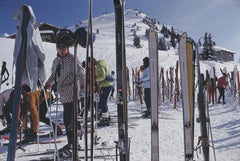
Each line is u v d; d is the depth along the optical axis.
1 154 4.94
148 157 4.83
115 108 13.32
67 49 4.52
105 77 7.47
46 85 4.72
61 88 4.50
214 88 15.64
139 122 8.55
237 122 9.05
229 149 5.70
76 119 3.64
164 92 18.61
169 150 5.46
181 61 4.46
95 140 5.51
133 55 37.78
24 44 3.25
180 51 4.51
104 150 5.02
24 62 3.46
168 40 125.94
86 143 3.54
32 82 3.71
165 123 8.69
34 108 5.71
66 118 4.49
